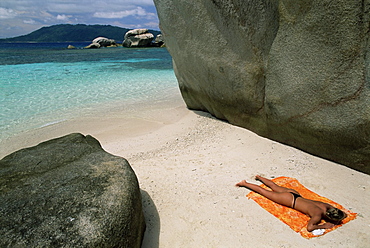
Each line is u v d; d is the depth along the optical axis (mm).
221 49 5074
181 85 6996
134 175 2592
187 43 5793
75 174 2529
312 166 3736
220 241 2547
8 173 2580
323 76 3471
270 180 3398
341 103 3363
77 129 6523
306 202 2859
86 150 3047
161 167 4105
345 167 3627
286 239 2539
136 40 45188
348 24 3111
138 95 9711
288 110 4035
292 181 3445
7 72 14719
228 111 5625
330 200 3041
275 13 3965
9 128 6562
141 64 19062
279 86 4070
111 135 6137
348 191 3191
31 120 7113
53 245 1812
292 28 3732
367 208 2906
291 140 4281
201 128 5824
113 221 2041
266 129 4707
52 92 10062
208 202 3117
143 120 7055
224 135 5184
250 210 2949
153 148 5164
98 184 2373
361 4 2971
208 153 4508
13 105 8383
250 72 4648
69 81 12227
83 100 9016
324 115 3578
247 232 2641
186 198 3211
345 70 3256
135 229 2248
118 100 9023
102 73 14680
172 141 5387
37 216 2018
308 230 2619
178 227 2732
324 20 3305
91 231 1927
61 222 1973
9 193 2275
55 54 29578
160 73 14680
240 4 4375
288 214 2867
